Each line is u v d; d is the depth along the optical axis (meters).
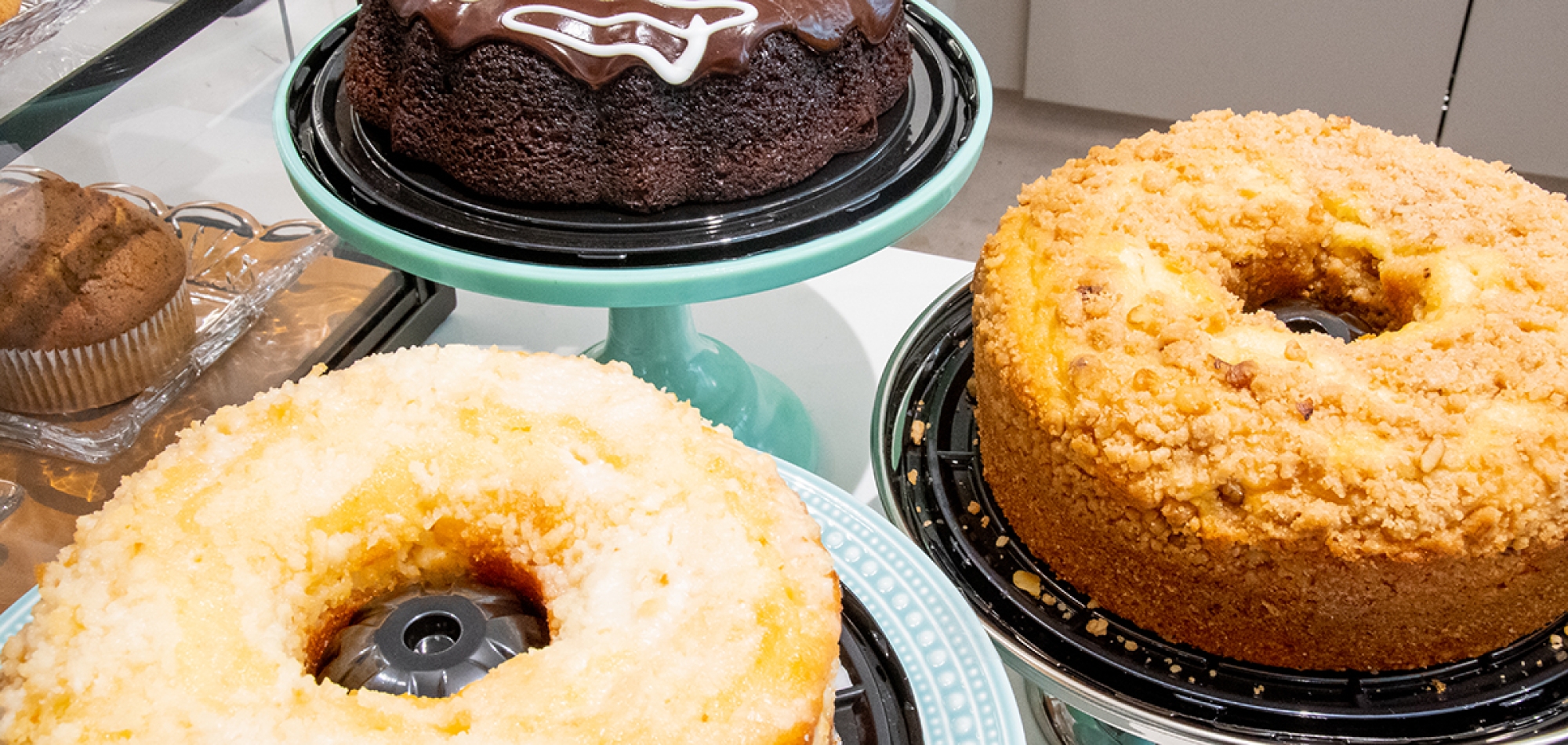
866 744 0.62
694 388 0.91
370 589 0.60
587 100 0.72
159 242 0.83
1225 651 0.69
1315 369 0.67
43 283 0.79
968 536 0.73
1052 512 0.70
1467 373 0.66
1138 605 0.69
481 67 0.72
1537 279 0.70
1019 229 0.75
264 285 0.89
